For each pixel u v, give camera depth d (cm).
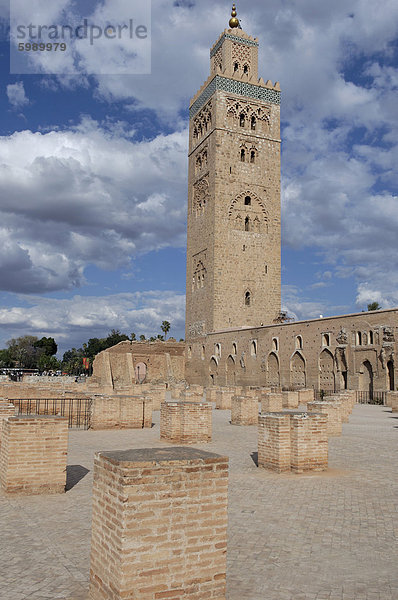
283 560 770
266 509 1038
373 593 662
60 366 13700
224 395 3678
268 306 7606
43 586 661
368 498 1129
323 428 1434
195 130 8444
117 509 577
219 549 612
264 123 8012
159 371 8431
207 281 7538
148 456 623
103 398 2369
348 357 4869
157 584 571
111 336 14750
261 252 7675
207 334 7444
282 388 5747
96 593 613
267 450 1439
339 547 827
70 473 1355
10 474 1109
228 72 7856
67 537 852
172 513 588
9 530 885
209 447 1861
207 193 7775
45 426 1143
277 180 7944
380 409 3759
